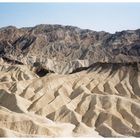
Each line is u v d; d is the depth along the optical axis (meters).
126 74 164.62
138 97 150.75
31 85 155.75
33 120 103.56
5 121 100.94
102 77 165.88
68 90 152.12
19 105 132.88
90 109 135.12
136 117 131.25
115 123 126.31
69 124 118.12
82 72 174.12
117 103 137.12
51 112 134.38
